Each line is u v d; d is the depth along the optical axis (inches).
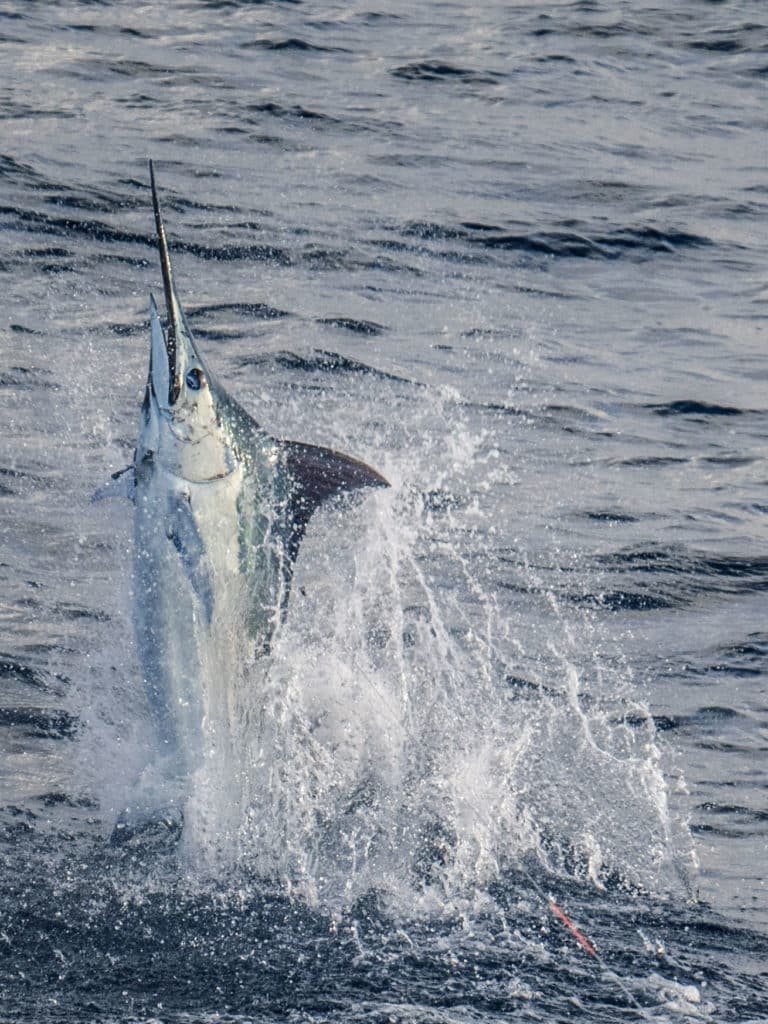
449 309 1861.5
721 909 700.0
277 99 2812.5
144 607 702.5
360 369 1601.9
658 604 1088.8
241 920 671.1
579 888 713.0
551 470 1374.3
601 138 2819.9
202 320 1704.0
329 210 2207.2
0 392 1408.7
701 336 1852.9
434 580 1099.9
